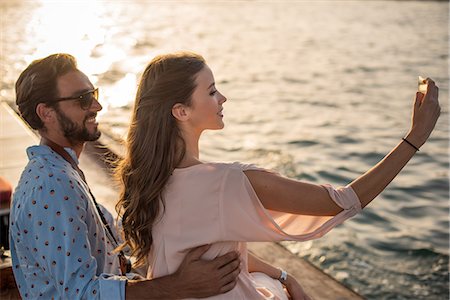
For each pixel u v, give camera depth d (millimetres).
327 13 39312
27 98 2066
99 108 2143
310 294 3430
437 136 11867
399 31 30766
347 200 1823
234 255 1926
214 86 1906
